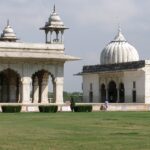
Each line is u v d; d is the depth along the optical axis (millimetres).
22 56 46219
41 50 48594
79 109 44125
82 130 20203
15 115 35031
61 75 48781
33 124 24000
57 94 48625
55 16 52250
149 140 16016
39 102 50875
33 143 15039
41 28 52469
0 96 50500
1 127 21766
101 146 14273
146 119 29062
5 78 50500
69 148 13766
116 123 24938
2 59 45844
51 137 16984
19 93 49562
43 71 50219
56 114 37219
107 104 49125
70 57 48406
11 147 13977
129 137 17062
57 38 52125
